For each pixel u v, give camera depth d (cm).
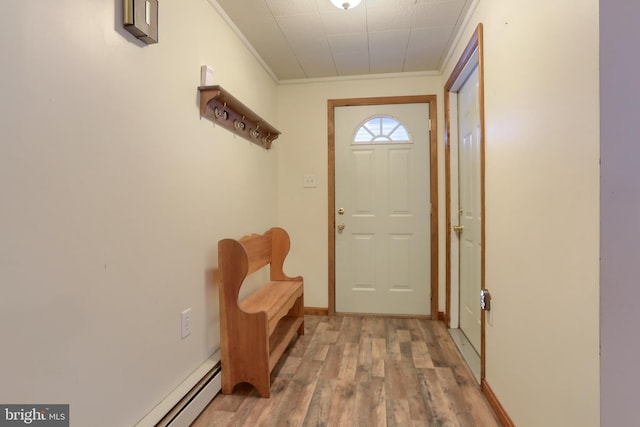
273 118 313
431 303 308
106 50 116
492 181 171
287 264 325
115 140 120
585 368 96
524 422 135
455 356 227
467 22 217
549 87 115
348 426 153
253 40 246
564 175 107
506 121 153
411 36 241
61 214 99
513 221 146
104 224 115
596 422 92
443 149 303
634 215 88
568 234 105
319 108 322
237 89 232
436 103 304
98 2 112
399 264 313
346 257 320
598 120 90
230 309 180
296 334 264
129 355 127
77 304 104
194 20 176
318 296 322
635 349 89
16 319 87
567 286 105
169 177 152
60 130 99
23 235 89
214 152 196
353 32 236
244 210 241
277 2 200
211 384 173
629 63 88
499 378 161
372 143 315
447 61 277
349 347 243
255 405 170
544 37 118
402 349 239
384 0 198
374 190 316
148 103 138
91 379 110
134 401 129
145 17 129
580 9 97
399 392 182
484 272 182
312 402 173
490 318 173
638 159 88
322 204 322
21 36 88
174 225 156
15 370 87
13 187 86
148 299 138
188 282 168
